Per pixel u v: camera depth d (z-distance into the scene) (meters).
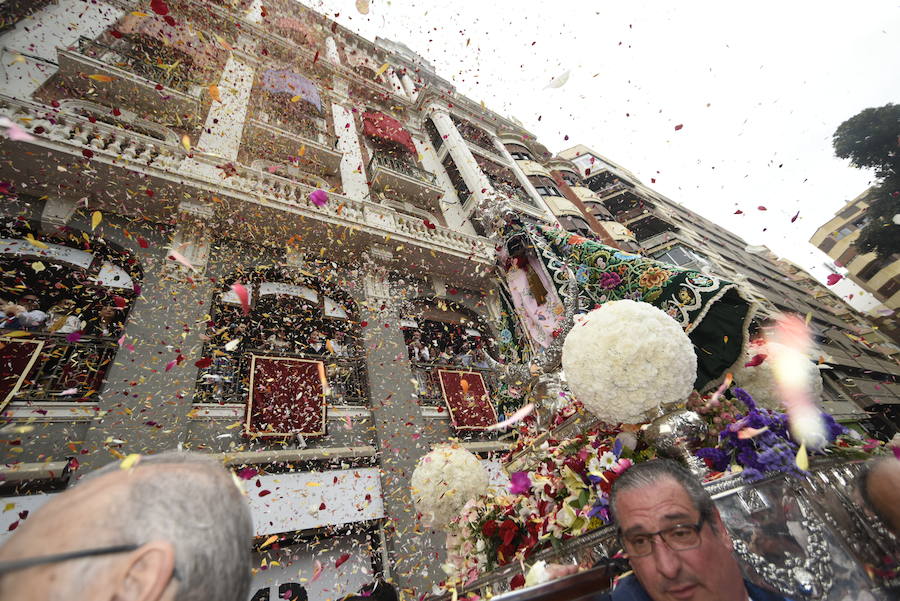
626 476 1.11
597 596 1.00
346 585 4.73
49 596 0.42
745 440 1.54
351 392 6.61
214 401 5.37
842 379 14.48
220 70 9.59
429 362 7.98
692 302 2.62
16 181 5.34
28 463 3.81
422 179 10.86
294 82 10.62
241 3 12.17
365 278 7.91
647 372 1.71
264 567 4.52
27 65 6.42
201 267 6.09
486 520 2.31
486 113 16.81
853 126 17.12
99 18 8.07
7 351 4.37
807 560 1.16
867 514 1.26
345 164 10.17
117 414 4.41
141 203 6.03
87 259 5.61
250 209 6.65
